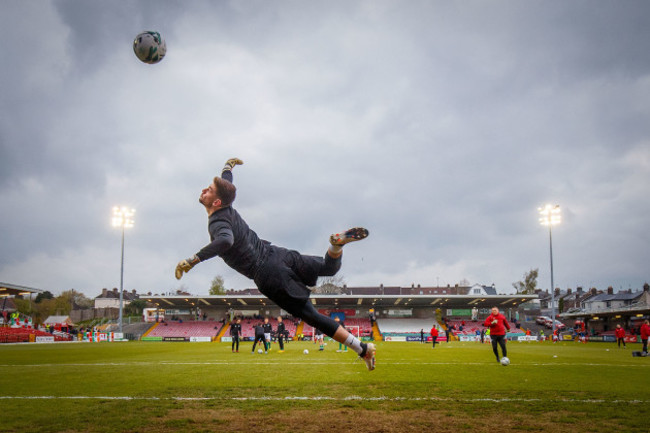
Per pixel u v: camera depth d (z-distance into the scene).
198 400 7.63
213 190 4.28
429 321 72.75
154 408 6.92
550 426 5.78
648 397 8.01
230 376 11.26
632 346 36.28
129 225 52.72
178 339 61.50
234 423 5.91
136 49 5.96
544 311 106.25
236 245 4.23
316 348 29.81
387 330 69.56
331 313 74.75
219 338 61.28
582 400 7.65
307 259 4.51
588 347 33.72
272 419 6.15
